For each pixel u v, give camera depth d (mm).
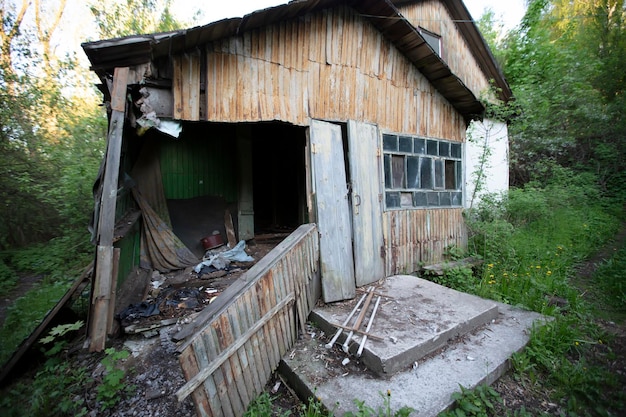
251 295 2229
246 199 5219
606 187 8797
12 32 6832
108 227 2340
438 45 7566
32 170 6895
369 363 2363
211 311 1974
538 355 2615
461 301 3387
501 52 10414
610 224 6695
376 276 4125
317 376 2314
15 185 6770
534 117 8703
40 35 8188
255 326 2215
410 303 3336
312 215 3559
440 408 1946
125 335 2746
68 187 6387
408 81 4730
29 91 6754
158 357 2549
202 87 2947
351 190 3975
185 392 1581
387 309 3180
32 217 7336
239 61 3121
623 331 3145
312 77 3662
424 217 4977
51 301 3988
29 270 5898
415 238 4828
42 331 2682
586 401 2240
